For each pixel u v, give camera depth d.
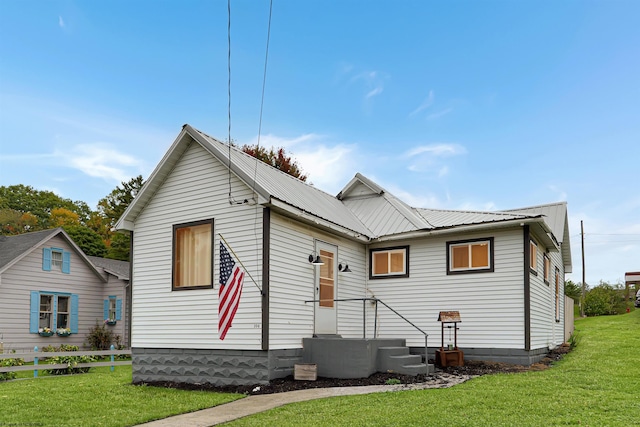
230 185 12.41
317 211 13.58
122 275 26.70
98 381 13.53
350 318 14.93
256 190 11.70
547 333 16.25
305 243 13.12
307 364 11.85
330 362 12.05
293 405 9.03
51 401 10.19
